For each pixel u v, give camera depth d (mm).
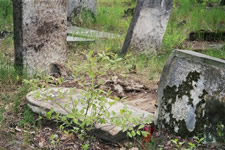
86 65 3641
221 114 3500
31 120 3982
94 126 3693
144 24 7125
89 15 10484
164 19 7312
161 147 3588
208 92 3578
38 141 3652
